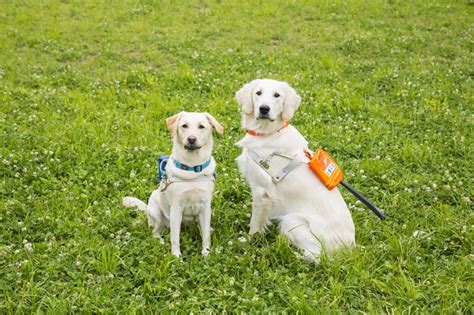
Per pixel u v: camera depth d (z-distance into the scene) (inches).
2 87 207.6
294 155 133.0
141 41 287.6
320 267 125.1
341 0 370.3
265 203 134.0
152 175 155.3
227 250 128.0
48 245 125.6
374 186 154.3
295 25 321.7
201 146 126.7
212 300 115.7
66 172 154.5
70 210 139.0
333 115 194.1
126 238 129.7
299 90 208.7
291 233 130.3
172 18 333.1
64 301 112.3
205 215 130.8
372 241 132.3
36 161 157.6
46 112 188.7
